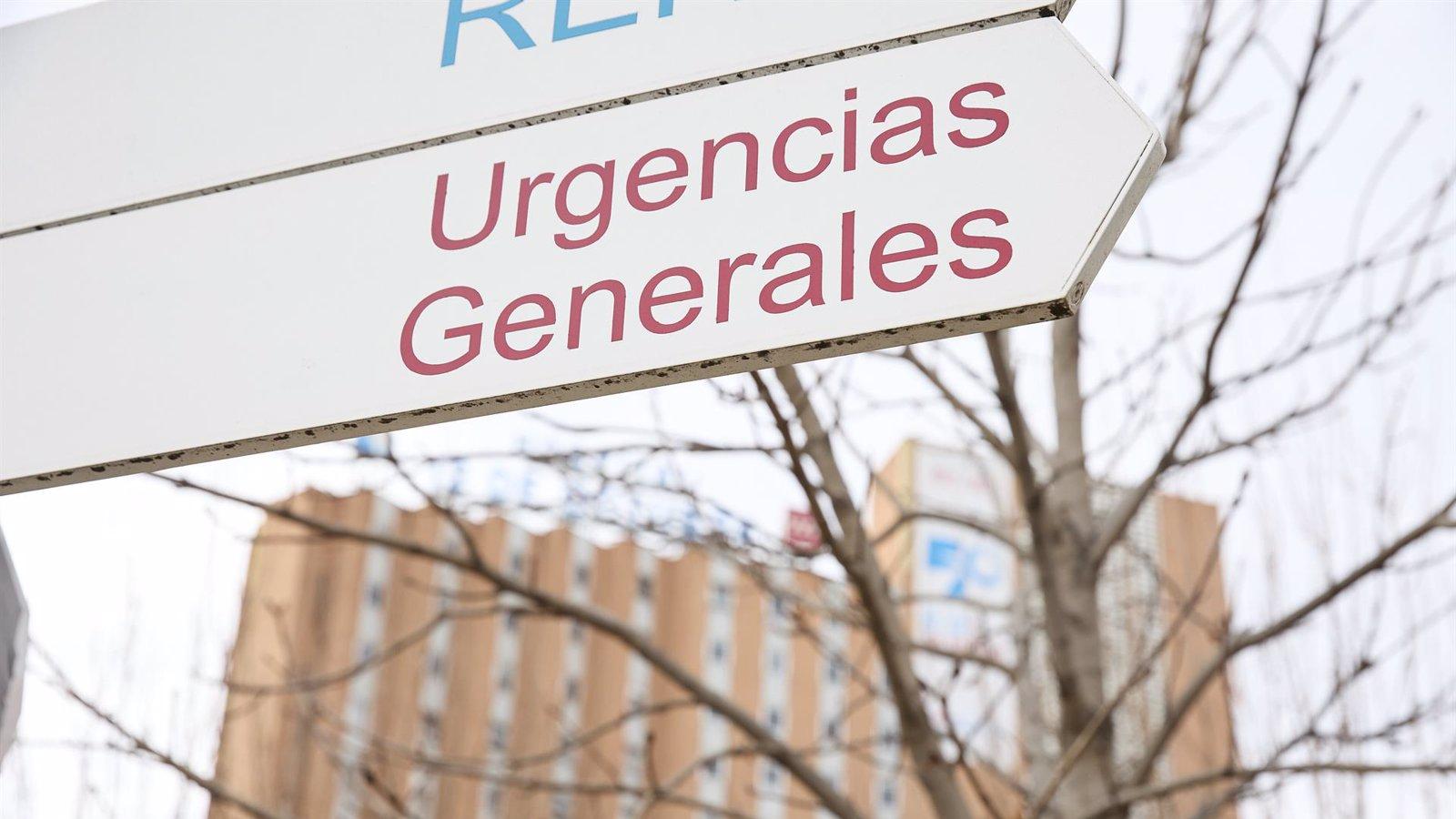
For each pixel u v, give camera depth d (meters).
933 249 1.69
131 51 2.27
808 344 1.67
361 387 1.85
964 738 5.88
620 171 1.88
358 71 2.12
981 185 1.71
